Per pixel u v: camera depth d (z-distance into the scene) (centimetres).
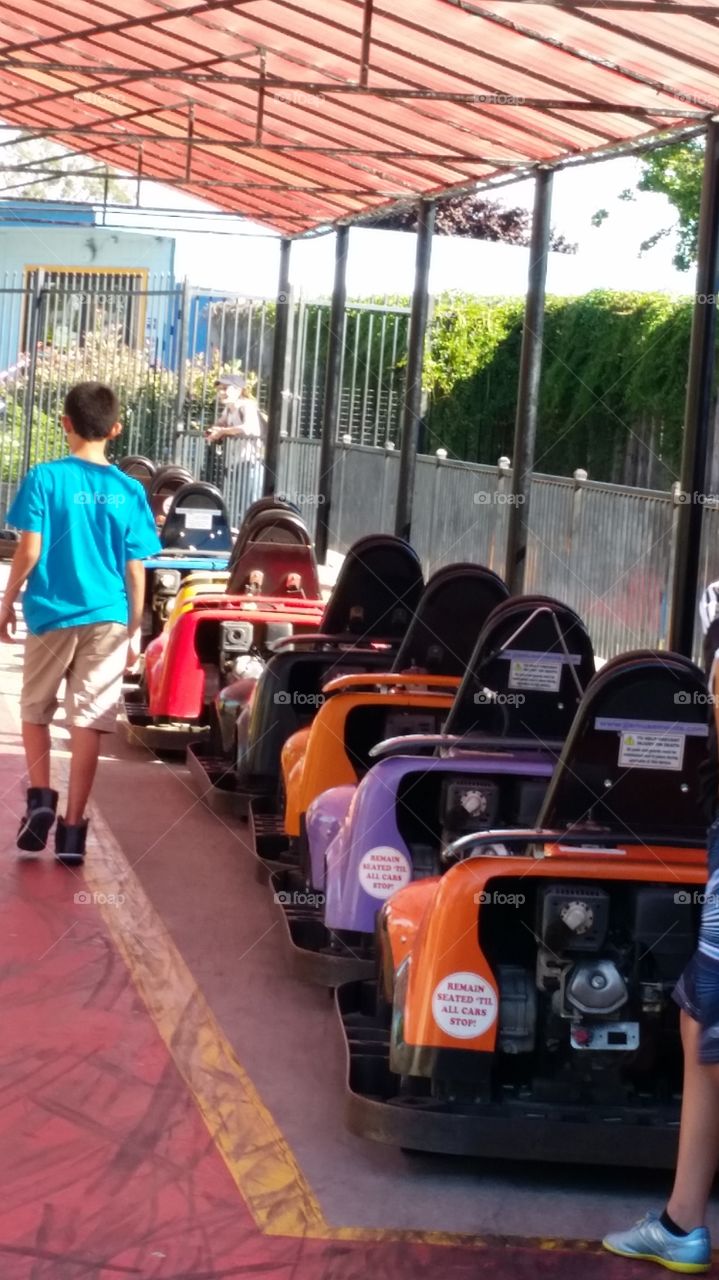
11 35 1244
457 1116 367
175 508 1050
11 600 620
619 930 376
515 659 494
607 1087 378
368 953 485
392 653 675
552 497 1255
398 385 2009
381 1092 409
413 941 389
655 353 1689
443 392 2020
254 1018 475
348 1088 389
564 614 492
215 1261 328
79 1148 378
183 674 831
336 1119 406
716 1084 332
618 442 1784
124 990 490
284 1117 405
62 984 491
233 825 713
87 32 985
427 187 1187
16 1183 358
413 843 489
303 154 1262
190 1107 407
